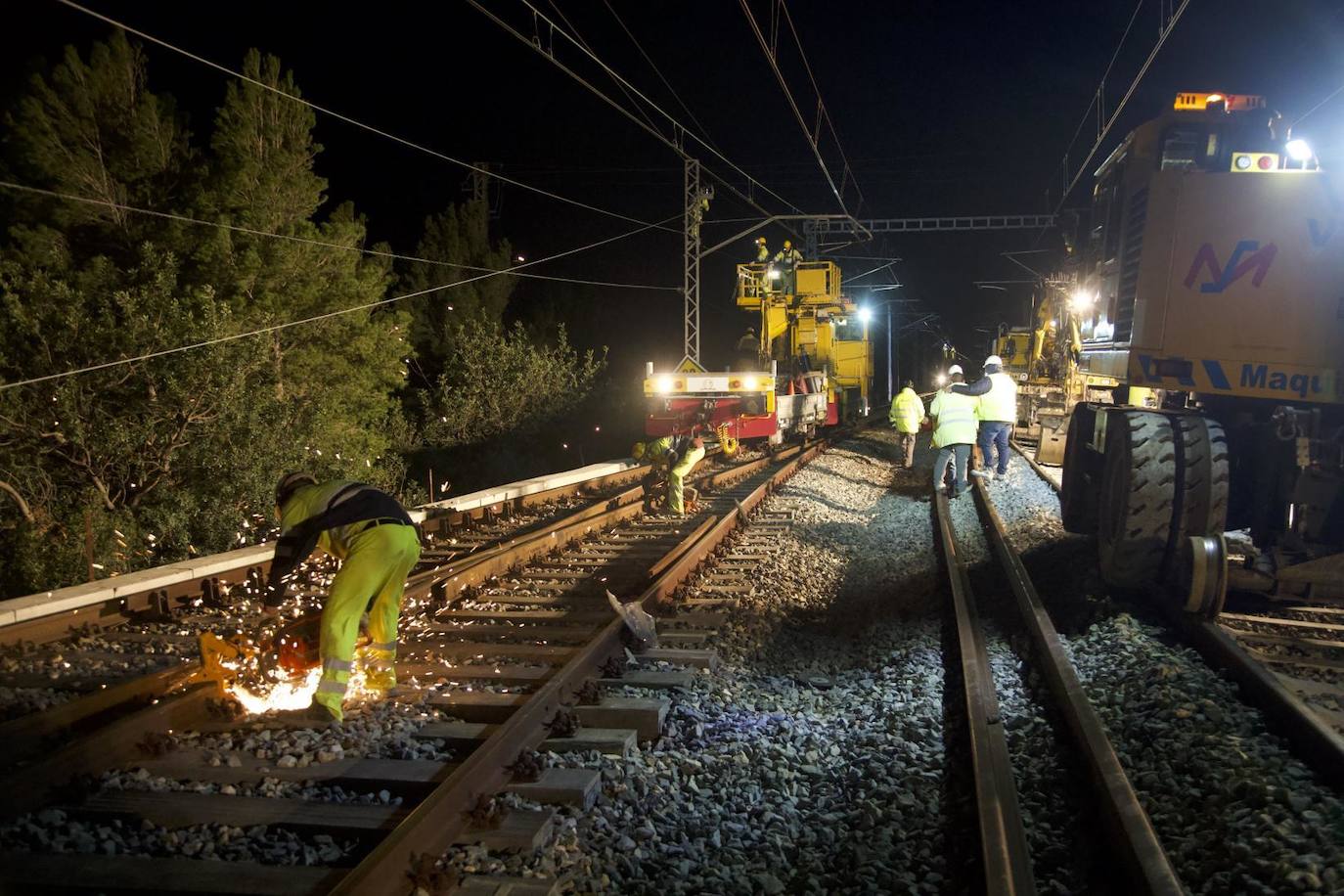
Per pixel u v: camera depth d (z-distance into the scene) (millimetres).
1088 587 8188
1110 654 6340
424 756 4664
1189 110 7113
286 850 3764
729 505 13133
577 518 11266
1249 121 7117
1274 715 5059
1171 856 3844
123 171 14734
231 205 15414
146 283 13602
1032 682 6020
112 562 10906
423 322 24609
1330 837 3699
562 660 6164
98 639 6480
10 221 14078
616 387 29562
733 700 5965
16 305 11992
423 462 21406
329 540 5238
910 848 4145
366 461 16062
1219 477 7047
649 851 4020
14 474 11555
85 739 4305
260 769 4414
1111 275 8266
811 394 23859
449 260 25078
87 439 12180
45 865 3580
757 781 4816
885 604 8641
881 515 13844
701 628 7320
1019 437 25328
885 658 6906
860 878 3881
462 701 5320
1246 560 6809
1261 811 3977
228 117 15773
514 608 7531
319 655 5188
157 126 14812
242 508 12680
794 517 12703
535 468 22984
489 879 3600
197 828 3928
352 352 17219
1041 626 6586
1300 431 6262
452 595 7719
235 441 13242
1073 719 4977
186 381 12680
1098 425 8836
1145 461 7195
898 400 19281
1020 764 4820
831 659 7203
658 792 4551
